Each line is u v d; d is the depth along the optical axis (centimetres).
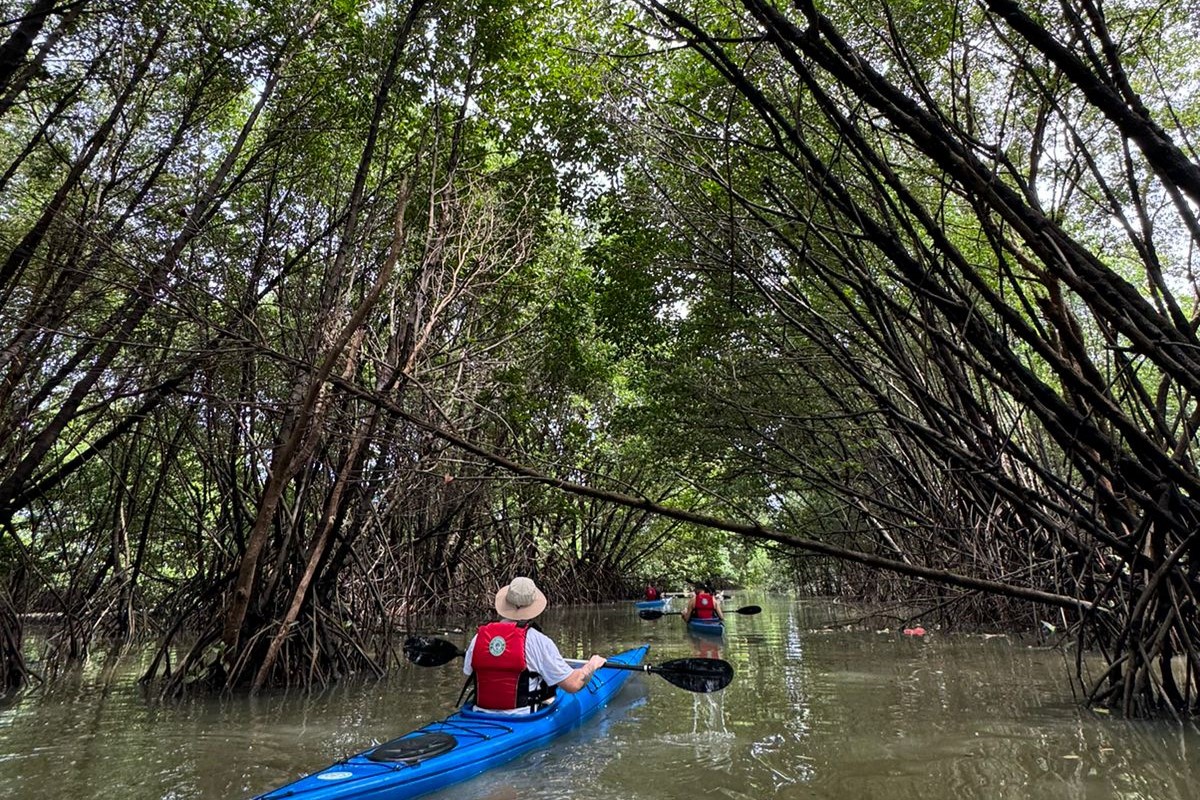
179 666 713
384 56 786
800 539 465
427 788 368
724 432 1105
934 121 400
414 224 883
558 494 1180
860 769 383
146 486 1162
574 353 1185
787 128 466
